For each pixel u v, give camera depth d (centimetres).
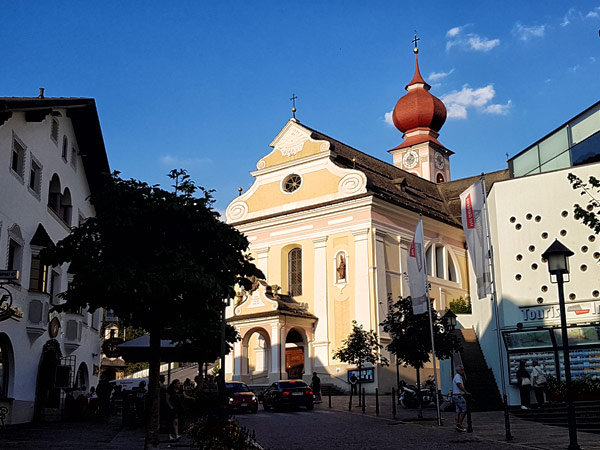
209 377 2923
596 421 1984
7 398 2159
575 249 2691
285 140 5109
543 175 2800
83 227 1384
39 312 2359
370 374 4234
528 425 2009
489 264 2517
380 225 4588
